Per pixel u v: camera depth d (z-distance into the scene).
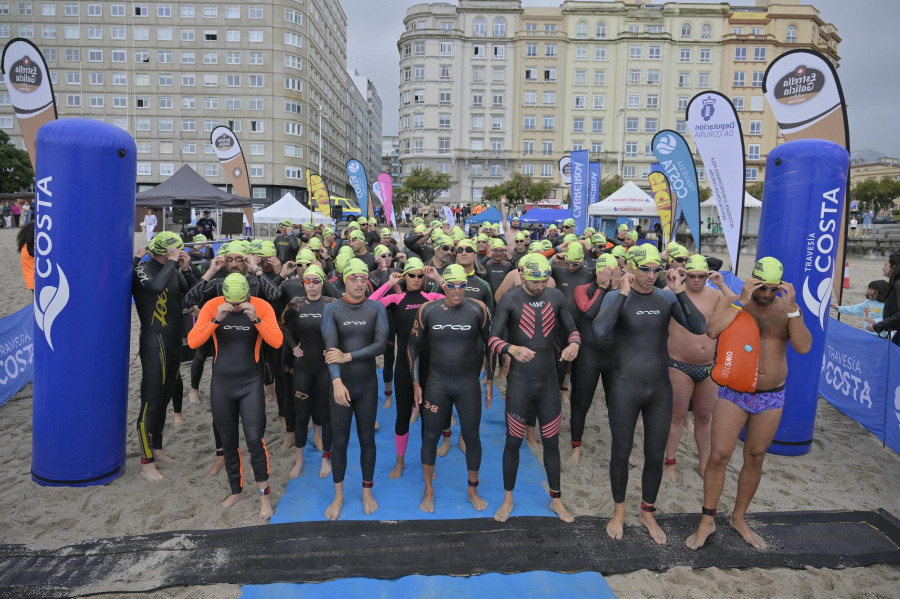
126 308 4.87
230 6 55.25
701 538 3.96
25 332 7.38
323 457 5.15
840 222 5.40
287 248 12.12
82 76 55.31
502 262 7.46
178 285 5.16
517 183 51.56
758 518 4.34
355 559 3.78
